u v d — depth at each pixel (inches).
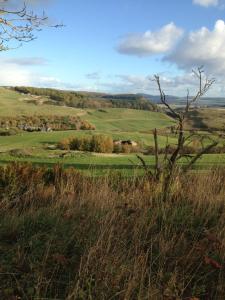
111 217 233.6
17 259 192.2
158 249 206.2
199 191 299.3
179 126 348.2
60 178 403.5
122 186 346.3
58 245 207.0
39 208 285.7
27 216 255.0
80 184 355.6
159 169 357.4
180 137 346.3
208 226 243.6
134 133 3531.0
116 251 192.5
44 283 170.7
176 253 200.2
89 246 200.1
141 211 252.4
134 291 166.6
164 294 164.2
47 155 1475.1
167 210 258.5
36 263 187.3
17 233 230.5
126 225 231.3
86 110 7155.5
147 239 220.2
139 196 298.0
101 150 2289.6
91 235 212.1
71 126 5285.4
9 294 165.2
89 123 5610.2
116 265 180.9
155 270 186.5
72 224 235.0
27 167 426.0
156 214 253.6
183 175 349.7
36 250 203.6
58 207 271.1
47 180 413.1
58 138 3063.5
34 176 411.5
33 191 347.3
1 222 246.2
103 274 174.7
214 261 176.7
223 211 257.1
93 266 177.9
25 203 306.3
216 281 182.7
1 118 5506.9
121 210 247.3
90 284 167.5
